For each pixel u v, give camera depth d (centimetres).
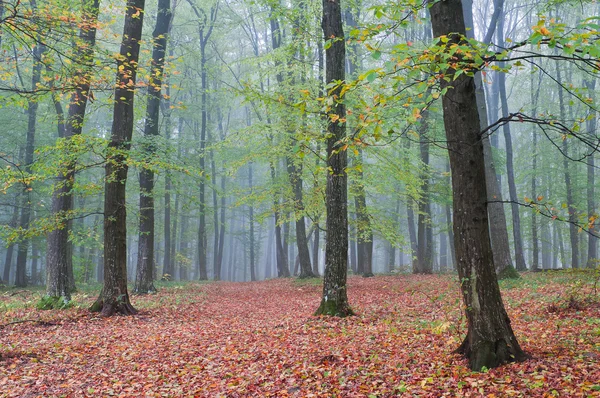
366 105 518
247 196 2133
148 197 1859
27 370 720
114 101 1189
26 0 1055
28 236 1227
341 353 739
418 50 457
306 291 1891
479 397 500
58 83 956
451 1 590
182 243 4541
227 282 3041
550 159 2903
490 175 1698
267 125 1516
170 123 3067
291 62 1634
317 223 2034
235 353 796
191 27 3409
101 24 913
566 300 961
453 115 596
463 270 602
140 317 1198
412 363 652
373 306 1239
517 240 2430
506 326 595
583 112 2511
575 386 496
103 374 705
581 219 568
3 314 1233
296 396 573
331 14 1102
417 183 1752
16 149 2736
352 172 1628
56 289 1406
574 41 394
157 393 614
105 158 1233
